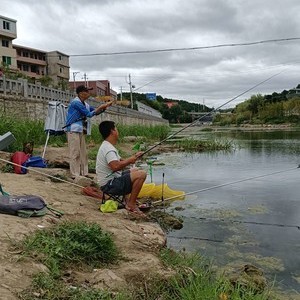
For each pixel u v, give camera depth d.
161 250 4.00
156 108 81.62
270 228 5.49
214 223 5.74
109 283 2.96
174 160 14.23
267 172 10.84
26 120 12.79
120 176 5.31
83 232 3.56
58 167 8.23
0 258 2.94
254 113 64.06
